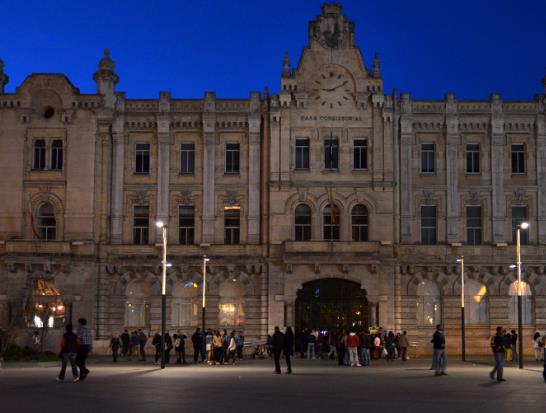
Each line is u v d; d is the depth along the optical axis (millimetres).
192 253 73875
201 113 75250
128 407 27812
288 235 73375
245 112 75062
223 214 74938
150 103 75438
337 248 71812
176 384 37188
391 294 72375
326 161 74562
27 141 74750
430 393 33406
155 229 74688
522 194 75000
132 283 74250
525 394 32969
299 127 74500
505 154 75500
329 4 75562
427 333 73312
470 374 45344
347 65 74938
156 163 75312
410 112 74812
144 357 63938
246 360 64438
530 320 73688
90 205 73750
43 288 70938
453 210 74562
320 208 73812
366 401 30203
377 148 74125
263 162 75000
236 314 74062
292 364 57906
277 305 72312
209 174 75000
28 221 74062
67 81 75062
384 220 73500
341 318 72625
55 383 37500
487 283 73812
